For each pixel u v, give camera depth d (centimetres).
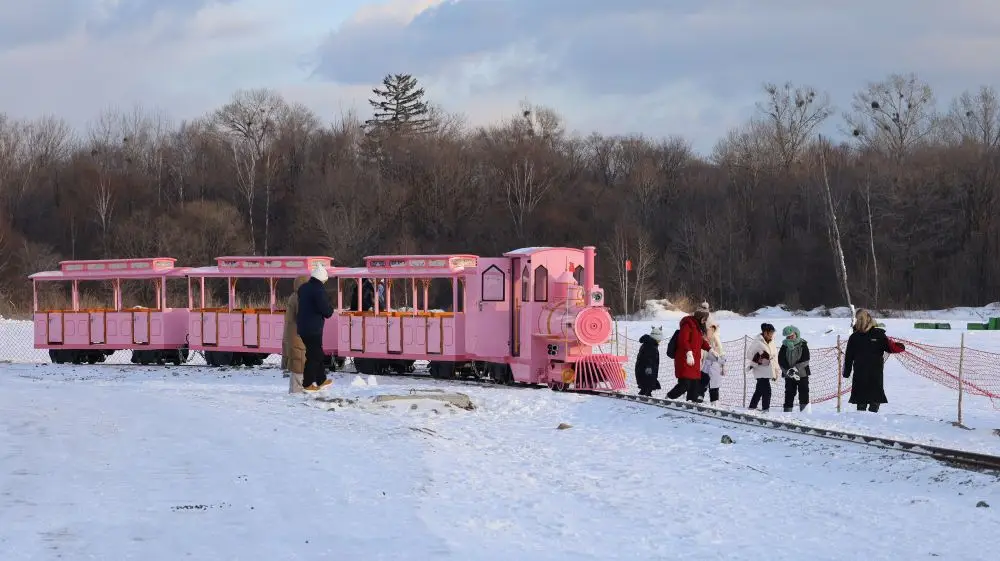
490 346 2662
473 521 1055
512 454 1509
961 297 7562
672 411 1906
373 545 925
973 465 1320
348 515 1041
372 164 9862
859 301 7706
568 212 9075
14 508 1026
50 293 6191
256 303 4406
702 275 8131
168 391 2259
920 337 4416
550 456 1496
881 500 1180
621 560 923
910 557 934
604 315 2381
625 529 1048
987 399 2495
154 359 3447
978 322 5878
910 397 2542
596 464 1427
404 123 12438
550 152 9631
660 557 938
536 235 8812
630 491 1245
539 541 985
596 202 9194
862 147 9919
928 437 1695
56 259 8125
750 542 998
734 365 3341
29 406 1806
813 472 1355
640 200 9069
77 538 918
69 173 9525
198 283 5250
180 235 8425
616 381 2417
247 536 947
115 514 1014
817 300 8019
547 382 2503
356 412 1923
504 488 1240
